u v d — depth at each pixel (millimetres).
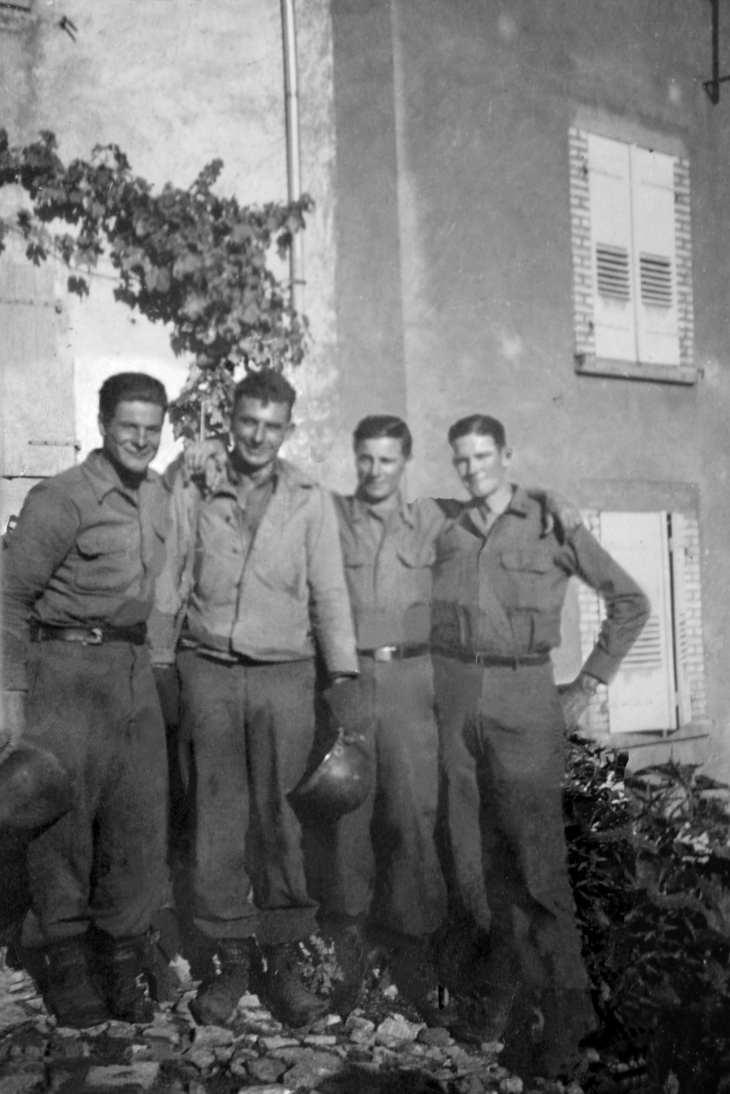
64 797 3266
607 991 3184
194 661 3291
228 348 4133
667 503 4480
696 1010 3051
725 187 4711
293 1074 3049
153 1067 3061
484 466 3350
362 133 4137
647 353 4492
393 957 3418
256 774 3264
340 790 3209
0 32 4043
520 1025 3219
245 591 3244
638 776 3596
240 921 3295
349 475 4074
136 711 3324
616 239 4438
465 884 3314
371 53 4098
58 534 3230
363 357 4125
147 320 4129
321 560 3285
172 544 3312
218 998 3293
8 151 4016
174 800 3410
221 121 4223
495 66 4211
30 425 3998
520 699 3262
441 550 3363
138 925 3365
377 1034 3287
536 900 3199
